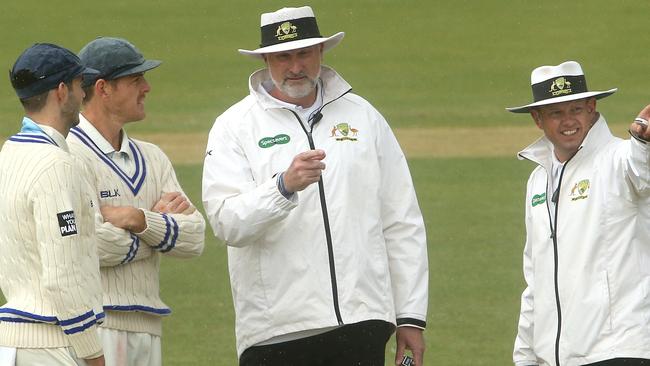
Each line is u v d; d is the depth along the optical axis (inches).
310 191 810.2
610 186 806.5
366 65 4124.0
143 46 4512.8
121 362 795.4
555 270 835.4
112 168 815.1
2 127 3186.5
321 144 824.9
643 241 804.6
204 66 4141.2
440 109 3329.2
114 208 797.2
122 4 5123.0
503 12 4825.3
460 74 3946.9
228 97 3619.6
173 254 823.7
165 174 853.8
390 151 853.2
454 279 1644.9
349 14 4894.2
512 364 1269.7
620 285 799.1
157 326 831.7
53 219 684.7
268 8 5054.1
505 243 1852.9
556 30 4537.4
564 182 834.8
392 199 849.5
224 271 1705.2
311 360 818.8
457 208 2105.1
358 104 852.6
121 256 790.5
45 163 692.1
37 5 5088.6
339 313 800.3
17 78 712.4
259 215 778.8
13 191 696.4
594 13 4722.0
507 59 4180.6
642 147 771.4
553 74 840.3
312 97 844.6
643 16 4643.2
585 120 830.5
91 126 817.5
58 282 682.8
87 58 811.4
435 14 4849.9
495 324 1427.2
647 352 789.2
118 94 814.5
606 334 800.9
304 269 805.2
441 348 1328.7
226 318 1472.7
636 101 3346.5
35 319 695.1
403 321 837.2
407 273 840.9
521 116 3161.9
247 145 827.4
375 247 821.9
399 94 3622.0
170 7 5073.8
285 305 806.5
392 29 4653.1
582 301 812.0
